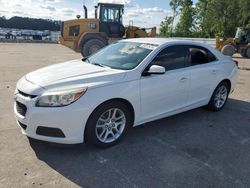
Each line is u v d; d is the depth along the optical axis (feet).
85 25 51.49
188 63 16.37
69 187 10.01
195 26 197.77
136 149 13.07
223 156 12.75
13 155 11.96
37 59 48.62
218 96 19.08
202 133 15.30
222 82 18.94
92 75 12.73
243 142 14.35
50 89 11.65
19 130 14.53
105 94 12.24
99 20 51.88
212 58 18.28
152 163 11.87
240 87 27.66
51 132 11.59
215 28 156.76
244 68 44.04
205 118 17.75
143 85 13.66
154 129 15.57
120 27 53.31
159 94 14.52
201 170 11.47
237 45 66.59
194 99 16.99
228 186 10.45
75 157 12.07
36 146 12.85
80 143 12.85
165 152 12.89
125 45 16.31
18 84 13.07
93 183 10.32
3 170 10.83
